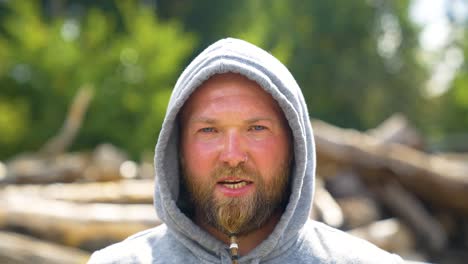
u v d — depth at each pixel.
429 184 7.14
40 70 13.80
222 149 1.90
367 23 24.80
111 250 2.06
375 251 2.04
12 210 4.32
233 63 1.91
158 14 23.95
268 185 1.93
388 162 7.11
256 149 1.91
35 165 7.63
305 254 2.02
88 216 4.43
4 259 3.80
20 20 14.41
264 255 1.98
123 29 21.31
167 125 1.98
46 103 13.74
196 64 2.03
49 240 4.31
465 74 26.72
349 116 24.62
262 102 1.94
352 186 7.10
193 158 1.94
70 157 8.47
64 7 22.36
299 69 23.88
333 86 24.06
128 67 14.38
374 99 24.30
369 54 24.78
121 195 5.89
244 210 1.89
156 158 2.00
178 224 2.00
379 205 7.17
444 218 7.35
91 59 14.13
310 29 24.56
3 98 13.87
